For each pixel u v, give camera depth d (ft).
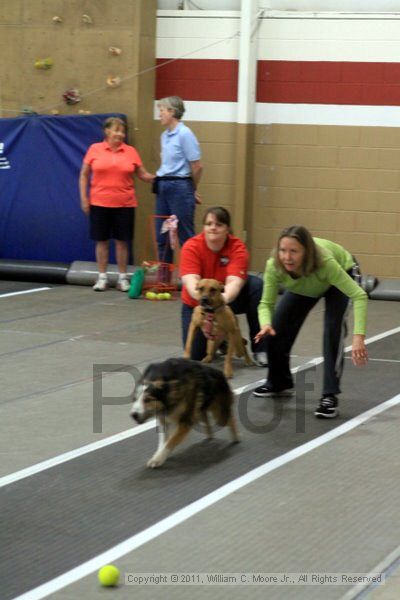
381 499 16.10
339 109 41.86
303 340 29.84
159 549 13.89
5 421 20.56
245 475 17.26
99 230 39.11
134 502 15.81
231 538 14.32
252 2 41.32
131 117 42.63
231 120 43.14
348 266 21.40
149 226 43.73
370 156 41.81
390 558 13.57
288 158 42.73
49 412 21.27
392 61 41.04
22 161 43.42
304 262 19.90
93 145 39.04
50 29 42.98
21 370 25.27
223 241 24.36
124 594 12.41
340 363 21.13
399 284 39.40
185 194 38.47
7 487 16.49
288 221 43.16
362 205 42.16
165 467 17.67
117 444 19.06
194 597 12.34
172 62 43.45
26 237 44.06
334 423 20.75
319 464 17.95
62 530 14.57
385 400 22.76
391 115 41.32
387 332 31.71
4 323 32.14
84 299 37.58
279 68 42.27
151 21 42.88
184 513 15.33
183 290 25.48
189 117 43.57
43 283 41.86
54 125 42.73
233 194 43.50
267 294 21.54
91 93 42.96
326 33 41.52
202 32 42.91
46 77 43.42
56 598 12.27
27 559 13.50
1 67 43.88
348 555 13.71
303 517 15.20
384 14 40.88
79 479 16.94
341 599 12.28
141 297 38.27
